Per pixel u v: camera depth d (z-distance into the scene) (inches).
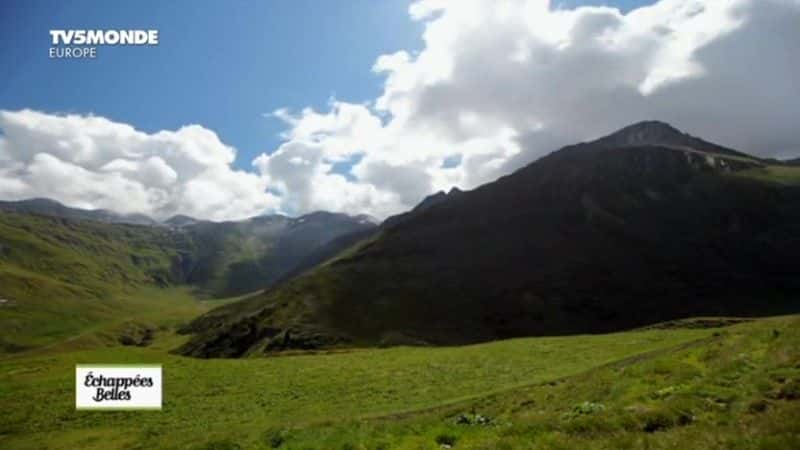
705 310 7047.2
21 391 1999.3
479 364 2048.5
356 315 6427.2
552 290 7199.8
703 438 555.8
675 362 1033.5
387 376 1955.0
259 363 2512.3
